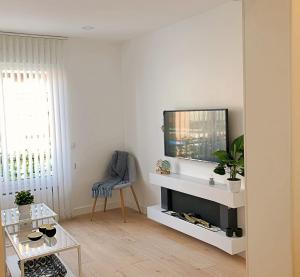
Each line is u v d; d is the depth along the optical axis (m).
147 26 4.30
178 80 4.20
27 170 4.55
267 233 1.32
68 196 4.88
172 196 4.29
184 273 3.06
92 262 3.35
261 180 1.33
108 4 3.36
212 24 3.63
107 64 5.23
